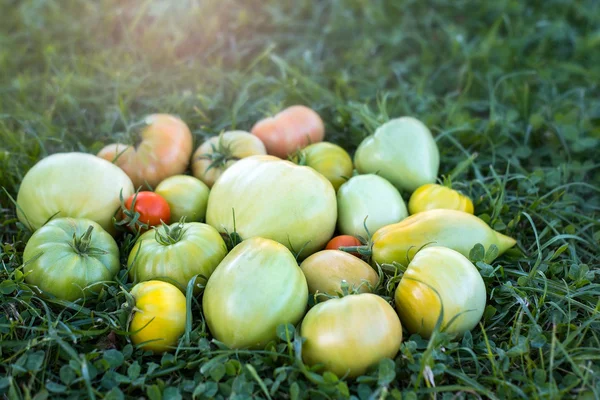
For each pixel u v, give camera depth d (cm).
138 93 78
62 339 49
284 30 92
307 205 54
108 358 48
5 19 91
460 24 94
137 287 50
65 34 89
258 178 54
